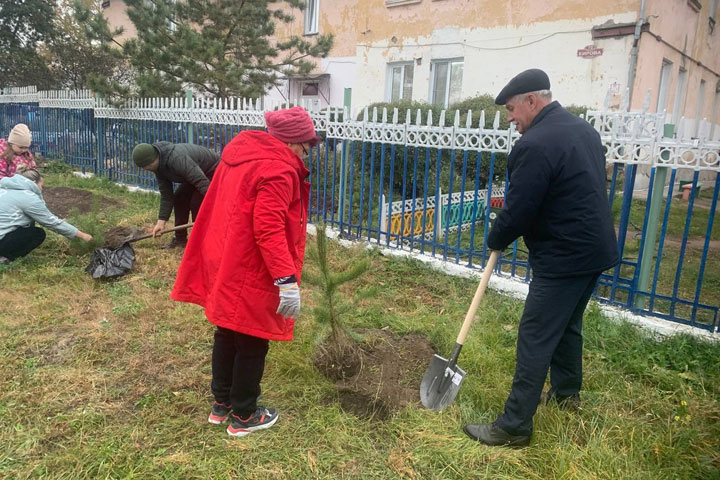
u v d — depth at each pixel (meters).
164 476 2.45
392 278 5.23
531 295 2.66
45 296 4.56
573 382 2.99
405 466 2.56
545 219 2.55
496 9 12.55
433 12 13.79
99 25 10.86
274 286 2.46
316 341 3.44
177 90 10.69
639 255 4.21
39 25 21.62
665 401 3.12
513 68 12.50
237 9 11.62
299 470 2.51
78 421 2.82
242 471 2.51
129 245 5.22
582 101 11.52
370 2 15.08
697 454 2.63
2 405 2.96
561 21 11.55
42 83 21.50
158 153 5.00
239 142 2.53
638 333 3.97
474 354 3.56
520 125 2.71
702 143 3.77
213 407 2.85
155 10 10.98
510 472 2.54
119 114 10.10
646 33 10.81
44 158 12.73
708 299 5.05
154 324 4.03
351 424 2.87
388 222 5.88
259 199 2.33
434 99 14.41
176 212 5.88
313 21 17.53
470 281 5.08
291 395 3.13
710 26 15.17
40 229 5.43
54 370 3.34
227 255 2.40
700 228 8.49
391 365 3.51
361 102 15.88
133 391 3.14
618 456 2.58
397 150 7.61
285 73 13.01
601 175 2.58
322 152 7.26
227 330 2.69
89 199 8.95
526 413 2.63
